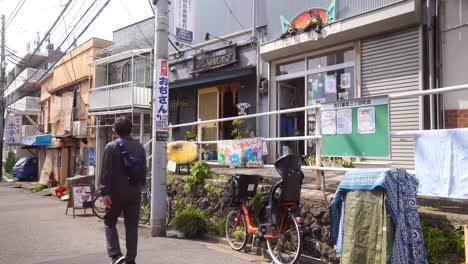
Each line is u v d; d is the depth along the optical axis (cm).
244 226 623
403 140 695
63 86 2428
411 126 775
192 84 1262
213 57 1213
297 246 529
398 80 802
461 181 422
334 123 550
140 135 1644
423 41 762
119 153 483
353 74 888
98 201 1170
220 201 738
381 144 494
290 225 548
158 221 754
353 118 526
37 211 1281
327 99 938
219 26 1227
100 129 1964
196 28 1305
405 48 793
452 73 717
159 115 761
